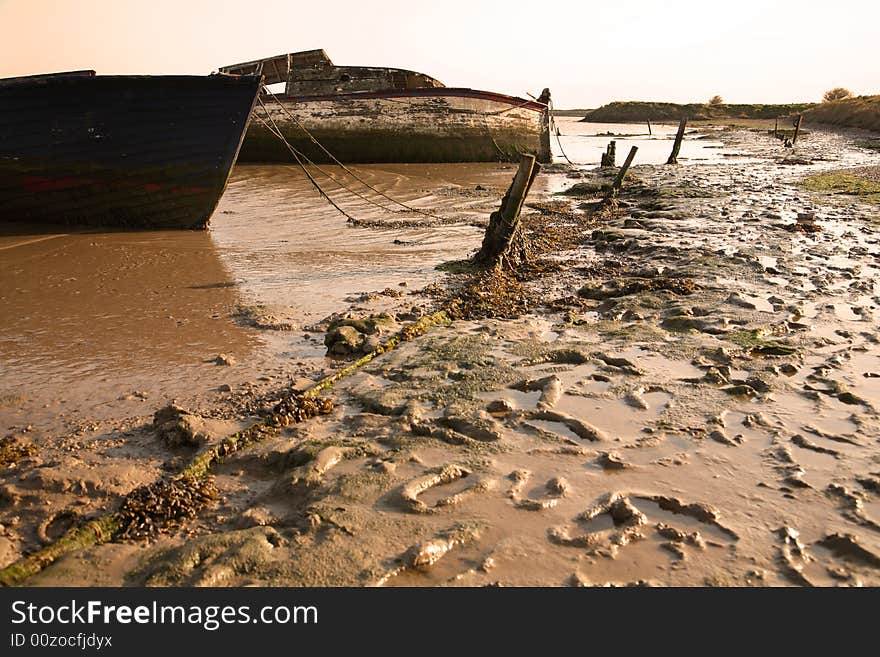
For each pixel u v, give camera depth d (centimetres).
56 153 1300
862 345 681
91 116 1277
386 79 2927
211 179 1351
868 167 2877
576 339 708
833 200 1791
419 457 470
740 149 4544
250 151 2856
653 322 766
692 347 677
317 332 757
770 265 1020
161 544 389
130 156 1314
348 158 2923
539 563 365
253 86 1295
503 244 1045
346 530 387
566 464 465
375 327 733
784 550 373
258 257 1131
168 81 1264
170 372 643
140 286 934
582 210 1753
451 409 540
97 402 579
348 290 930
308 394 569
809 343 686
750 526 395
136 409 566
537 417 530
